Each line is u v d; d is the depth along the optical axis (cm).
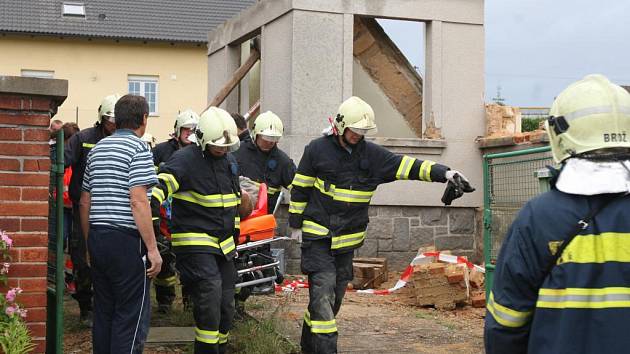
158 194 540
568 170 264
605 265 252
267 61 1174
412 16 1141
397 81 1225
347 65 1115
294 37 1091
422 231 1141
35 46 3434
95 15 3516
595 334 248
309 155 610
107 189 502
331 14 1108
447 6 1155
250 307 832
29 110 514
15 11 3434
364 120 590
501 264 267
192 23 3606
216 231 564
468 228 1161
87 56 3481
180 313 787
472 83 1170
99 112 711
